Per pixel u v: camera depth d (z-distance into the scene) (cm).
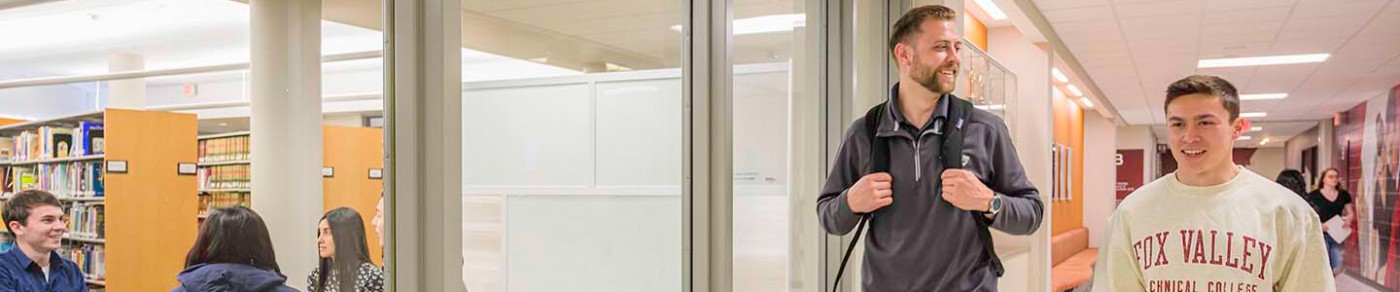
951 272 239
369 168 231
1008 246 687
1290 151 2652
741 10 322
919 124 243
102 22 367
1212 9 702
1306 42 860
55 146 254
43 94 267
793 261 371
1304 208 233
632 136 298
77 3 333
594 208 294
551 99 280
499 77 262
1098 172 1662
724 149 285
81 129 255
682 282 292
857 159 255
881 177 239
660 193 299
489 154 266
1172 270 243
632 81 297
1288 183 915
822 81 395
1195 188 244
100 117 251
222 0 379
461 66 189
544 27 268
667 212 298
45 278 233
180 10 389
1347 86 1200
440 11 184
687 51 290
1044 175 758
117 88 288
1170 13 720
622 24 293
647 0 295
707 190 284
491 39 253
